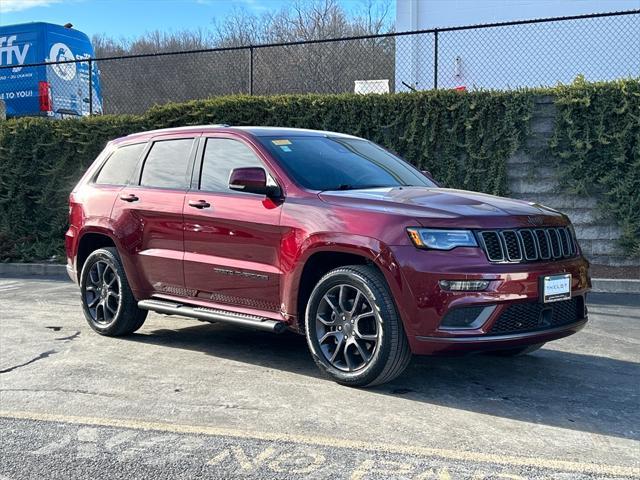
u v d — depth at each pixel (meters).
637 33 15.48
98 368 5.44
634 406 4.59
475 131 10.05
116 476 3.51
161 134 6.48
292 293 5.07
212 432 4.07
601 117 9.57
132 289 6.30
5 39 15.66
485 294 4.39
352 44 17.05
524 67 16.19
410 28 16.89
